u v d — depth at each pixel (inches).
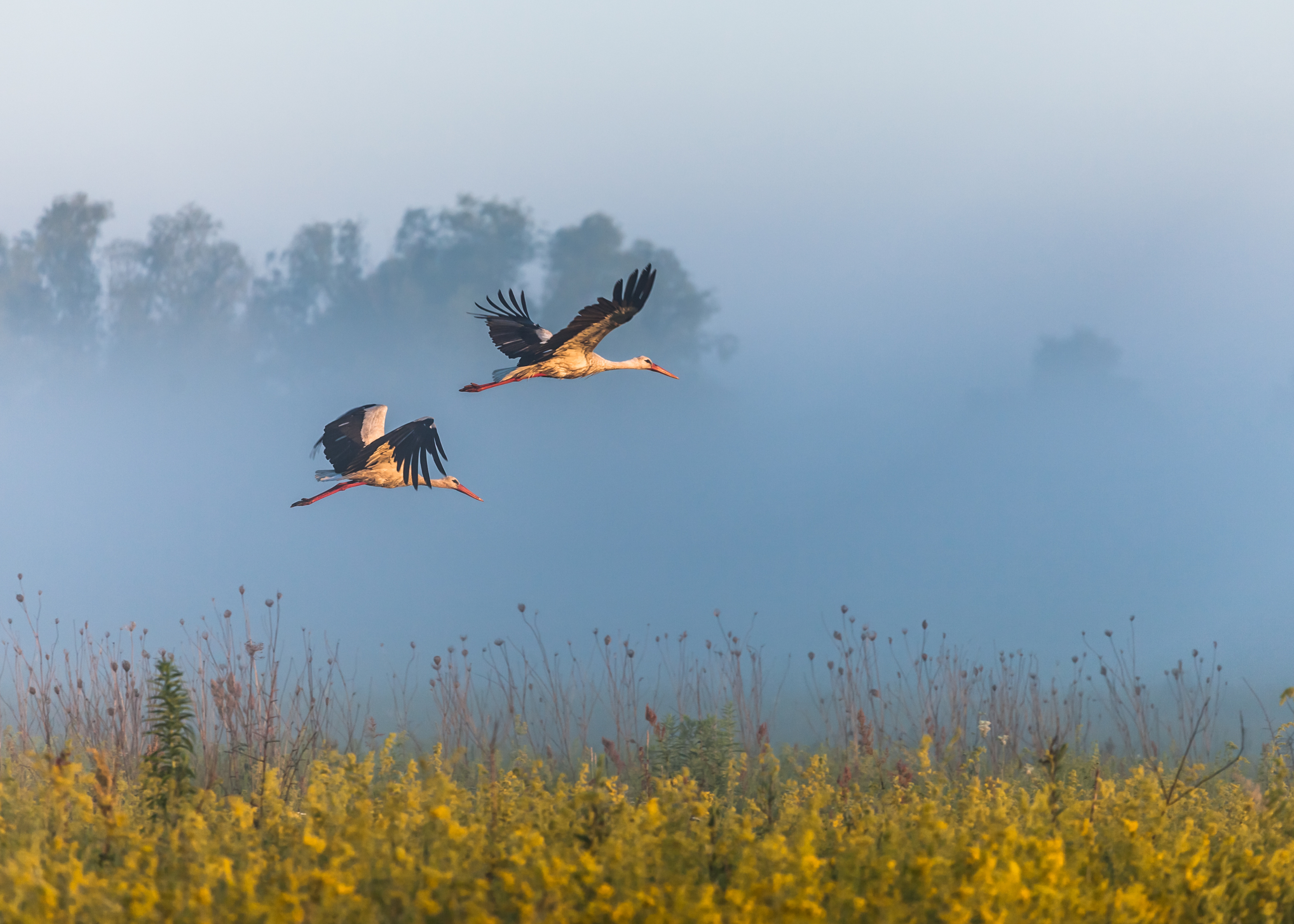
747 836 313.1
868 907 278.7
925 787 441.1
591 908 261.3
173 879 297.6
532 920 263.4
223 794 473.1
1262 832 392.5
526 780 438.0
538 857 304.2
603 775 478.0
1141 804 393.1
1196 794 437.1
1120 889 303.1
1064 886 285.7
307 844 311.1
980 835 355.6
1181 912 303.0
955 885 288.0
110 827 335.0
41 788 402.6
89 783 398.3
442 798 345.1
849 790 438.3
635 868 290.5
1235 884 333.4
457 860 302.4
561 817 334.0
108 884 285.4
